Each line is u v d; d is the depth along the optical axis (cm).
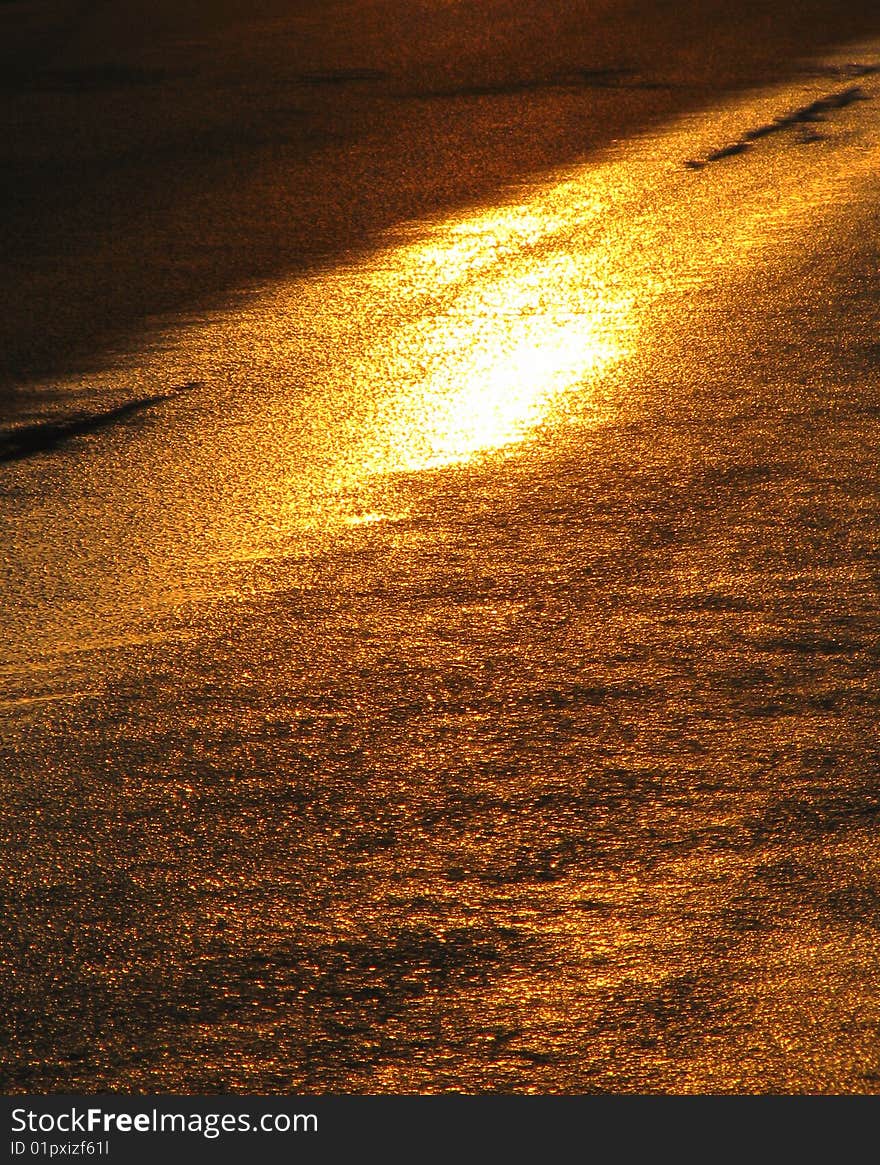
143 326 2745
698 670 1465
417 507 1895
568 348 2519
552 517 1842
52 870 1202
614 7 7256
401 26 6762
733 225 3278
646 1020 1027
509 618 1591
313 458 2081
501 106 4844
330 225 3472
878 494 1850
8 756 1364
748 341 2488
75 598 1683
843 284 2772
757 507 1834
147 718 1423
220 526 1866
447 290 2908
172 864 1205
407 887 1166
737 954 1078
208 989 1069
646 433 2106
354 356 2533
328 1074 998
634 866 1178
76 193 3862
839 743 1328
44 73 5722
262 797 1290
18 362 2562
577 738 1359
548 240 3247
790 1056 993
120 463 2092
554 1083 987
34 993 1070
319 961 1091
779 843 1195
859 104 4606
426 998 1054
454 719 1399
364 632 1574
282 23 6956
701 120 4497
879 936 1086
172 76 5603
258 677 1491
